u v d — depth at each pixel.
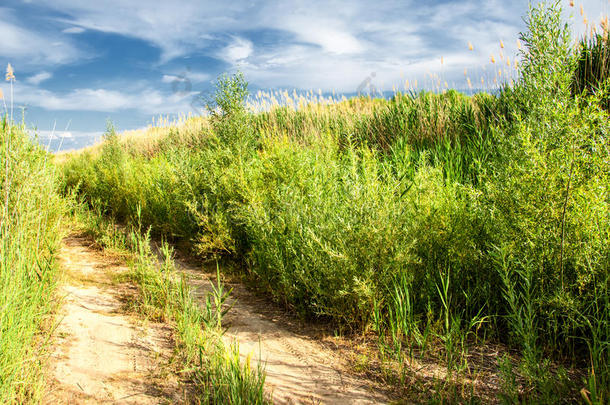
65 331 2.94
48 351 2.61
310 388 2.38
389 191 3.49
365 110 10.66
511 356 2.68
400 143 7.06
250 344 3.00
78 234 6.66
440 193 3.99
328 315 3.53
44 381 2.27
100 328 3.07
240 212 4.77
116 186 9.19
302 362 2.72
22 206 3.56
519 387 2.28
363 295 3.03
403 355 2.76
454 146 6.83
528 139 2.77
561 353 2.59
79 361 2.55
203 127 12.50
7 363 2.09
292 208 3.97
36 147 4.73
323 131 9.18
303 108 11.15
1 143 3.78
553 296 2.58
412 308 3.14
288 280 3.59
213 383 2.21
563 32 2.77
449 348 2.40
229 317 3.52
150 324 3.22
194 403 2.13
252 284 4.43
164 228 6.73
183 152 7.38
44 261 3.73
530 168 2.76
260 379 2.22
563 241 2.54
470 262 3.23
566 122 2.61
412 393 2.30
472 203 3.60
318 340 3.10
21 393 2.08
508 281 2.50
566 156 2.59
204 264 5.24
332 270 3.24
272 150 5.80
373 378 2.49
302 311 3.49
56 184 5.44
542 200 2.65
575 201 2.62
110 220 8.06
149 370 2.49
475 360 2.65
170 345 2.85
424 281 3.27
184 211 6.00
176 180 6.36
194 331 2.83
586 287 2.62
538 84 2.83
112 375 2.41
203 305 3.74
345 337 3.13
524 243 2.77
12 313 2.38
